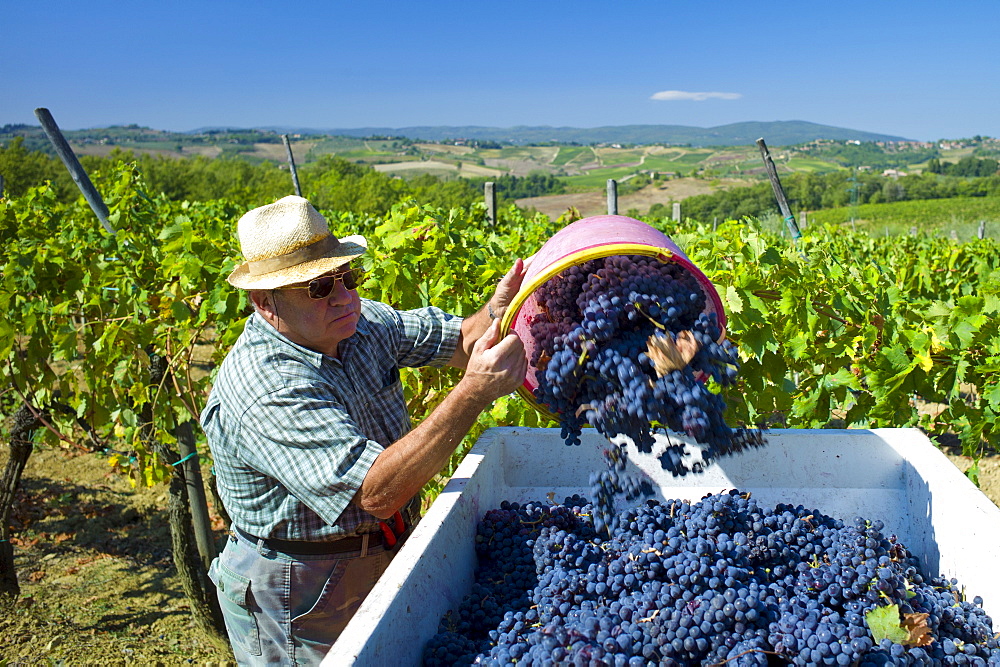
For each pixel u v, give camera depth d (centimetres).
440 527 215
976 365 410
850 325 430
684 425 230
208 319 500
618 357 236
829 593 214
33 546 691
